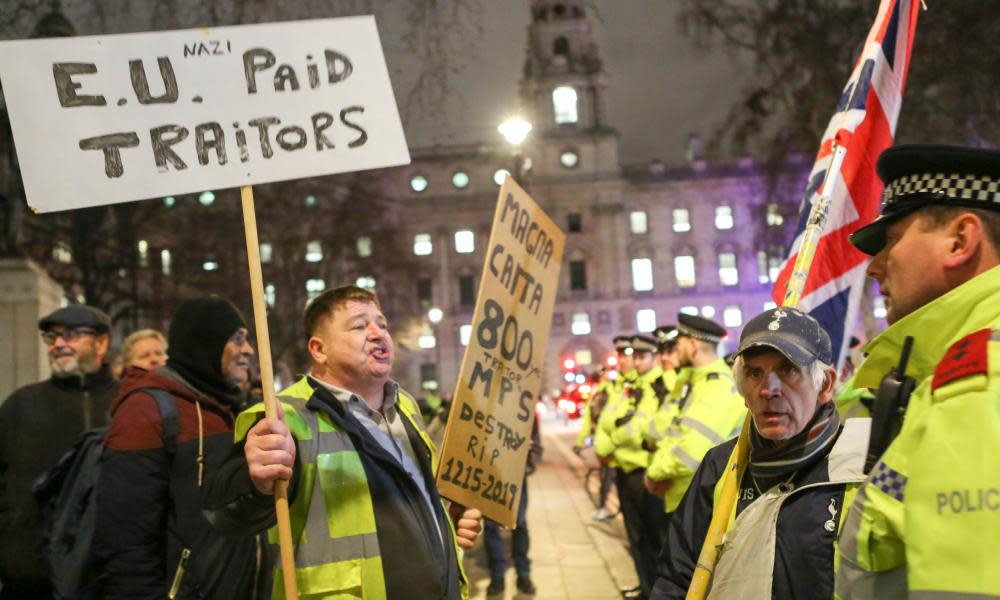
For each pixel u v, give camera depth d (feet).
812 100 58.23
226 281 96.68
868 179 11.48
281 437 8.34
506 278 11.90
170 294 94.22
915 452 5.44
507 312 11.89
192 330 11.96
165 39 9.29
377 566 9.07
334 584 8.96
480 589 27.14
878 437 6.64
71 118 8.89
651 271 238.27
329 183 118.21
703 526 9.13
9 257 45.24
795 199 73.56
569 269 239.91
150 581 10.73
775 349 8.16
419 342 235.20
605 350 236.84
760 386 8.14
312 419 9.49
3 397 43.91
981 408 5.09
